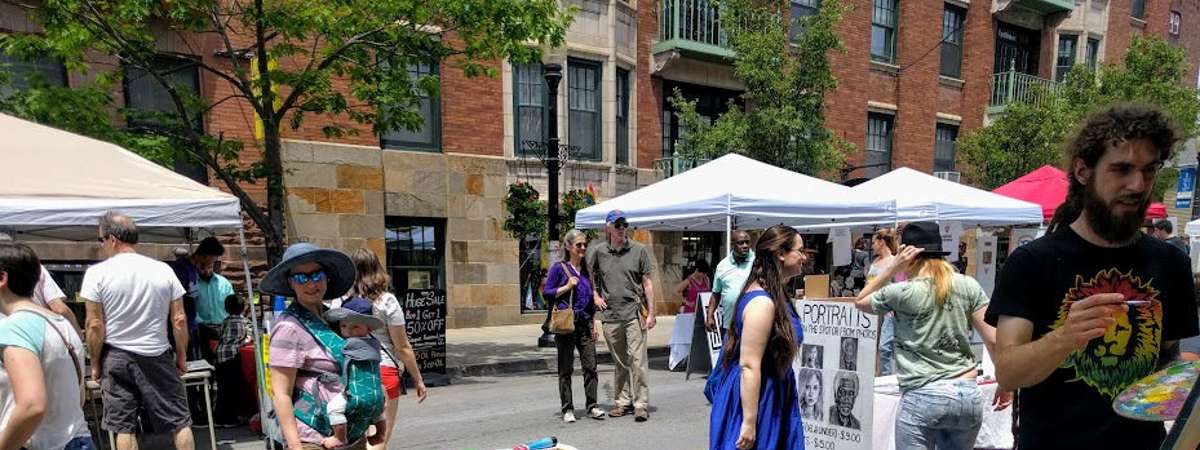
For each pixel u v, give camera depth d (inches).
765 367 119.2
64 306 167.6
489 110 477.4
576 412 252.1
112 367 165.3
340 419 116.3
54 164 196.5
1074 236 75.4
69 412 117.0
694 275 352.2
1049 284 74.8
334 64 318.0
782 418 119.2
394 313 173.8
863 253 502.6
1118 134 68.2
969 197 367.6
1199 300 101.8
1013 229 428.8
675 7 538.3
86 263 324.8
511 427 230.5
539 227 425.1
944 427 130.1
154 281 171.0
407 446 210.7
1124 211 70.3
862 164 649.6
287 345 116.8
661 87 557.9
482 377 329.1
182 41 374.0
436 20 322.0
